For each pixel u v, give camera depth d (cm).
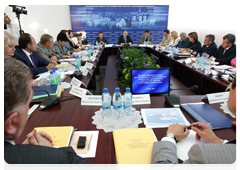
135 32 727
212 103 120
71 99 127
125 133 83
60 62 264
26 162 34
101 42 538
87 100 120
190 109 109
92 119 99
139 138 79
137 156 68
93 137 83
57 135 80
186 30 632
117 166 68
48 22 539
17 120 39
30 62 226
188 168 44
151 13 701
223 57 281
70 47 447
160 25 721
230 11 440
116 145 74
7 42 160
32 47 227
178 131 76
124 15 698
